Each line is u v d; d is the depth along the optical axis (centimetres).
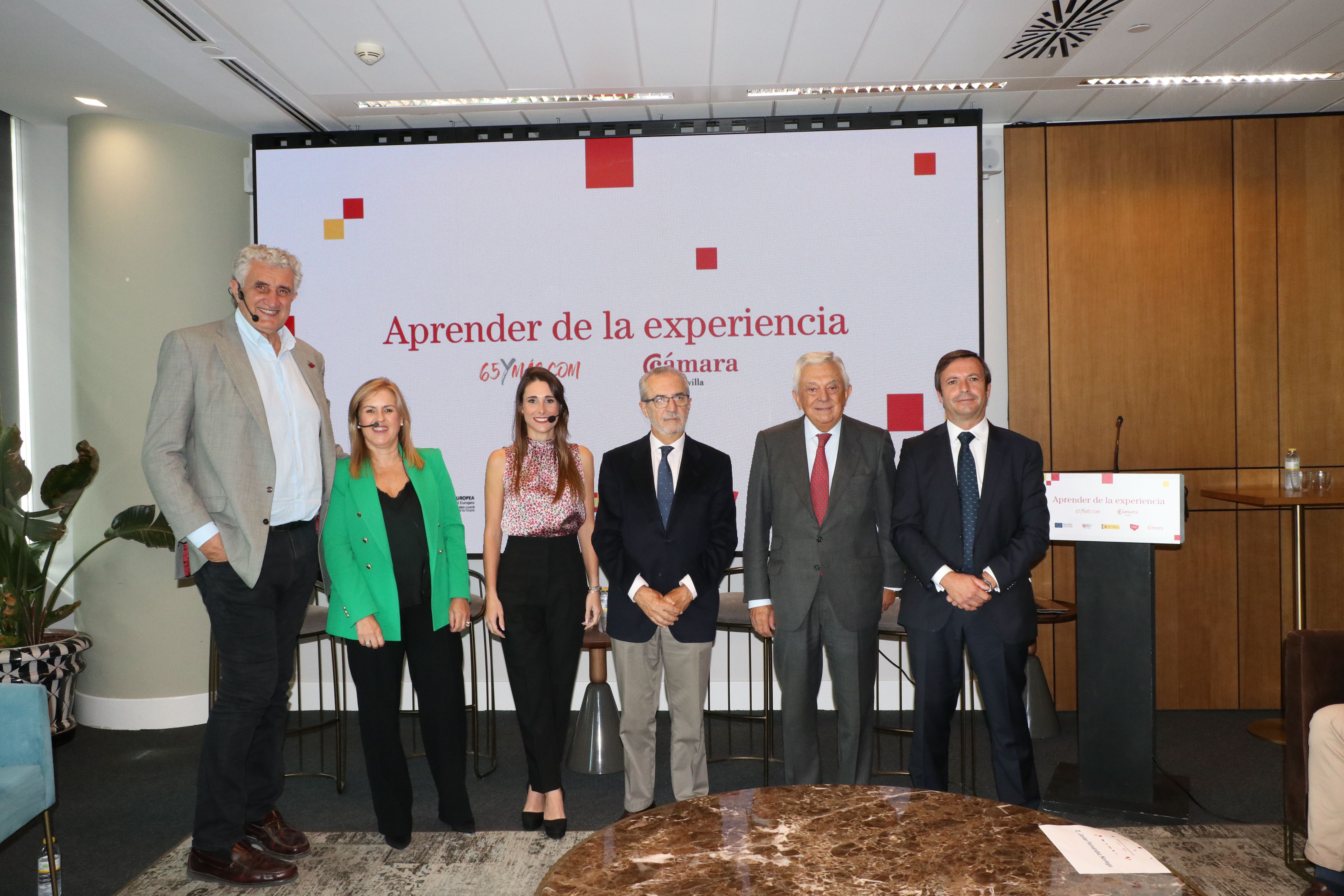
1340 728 230
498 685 452
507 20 326
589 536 304
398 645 273
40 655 386
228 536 243
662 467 291
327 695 455
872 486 287
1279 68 377
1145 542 295
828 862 168
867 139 425
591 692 369
